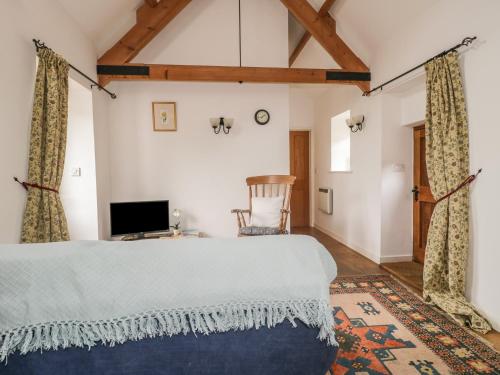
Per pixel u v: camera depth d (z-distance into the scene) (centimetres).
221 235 386
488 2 209
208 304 84
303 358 87
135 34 330
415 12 281
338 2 344
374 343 190
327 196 519
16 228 187
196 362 84
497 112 204
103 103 343
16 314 77
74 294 80
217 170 383
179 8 338
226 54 378
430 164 260
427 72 259
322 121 558
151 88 368
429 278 250
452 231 232
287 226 398
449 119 238
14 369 78
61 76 228
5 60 175
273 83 380
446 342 191
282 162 392
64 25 251
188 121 376
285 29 384
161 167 373
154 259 87
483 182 216
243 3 379
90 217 313
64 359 79
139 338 81
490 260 211
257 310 86
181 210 379
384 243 360
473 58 222
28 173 198
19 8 188
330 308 88
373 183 373
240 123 385
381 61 346
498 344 189
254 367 86
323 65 483
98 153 324
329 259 102
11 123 181
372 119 372
